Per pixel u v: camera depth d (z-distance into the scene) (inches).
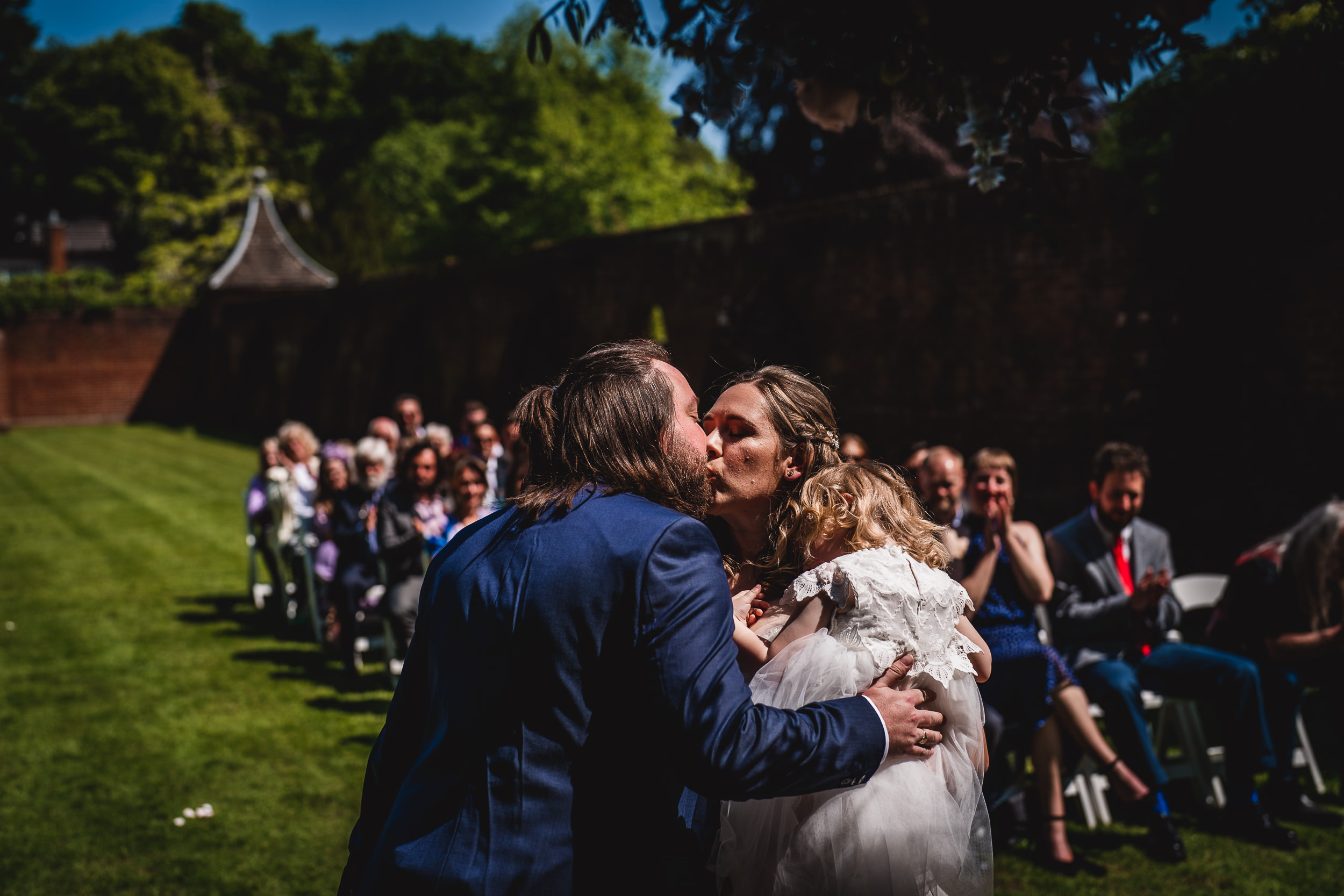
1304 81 98.1
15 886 146.4
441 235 1278.3
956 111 79.7
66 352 1126.4
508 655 61.5
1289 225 246.5
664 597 60.1
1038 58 73.9
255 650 271.9
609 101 1213.1
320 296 859.4
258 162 1836.9
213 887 146.3
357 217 1450.5
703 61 83.8
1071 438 297.4
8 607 322.7
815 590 72.3
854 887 67.2
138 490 602.2
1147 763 150.7
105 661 261.9
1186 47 73.7
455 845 60.2
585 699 60.7
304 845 159.3
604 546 61.6
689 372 445.1
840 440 83.6
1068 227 295.4
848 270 370.6
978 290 323.3
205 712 222.2
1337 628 155.9
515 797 59.9
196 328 1183.6
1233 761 157.9
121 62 1823.3
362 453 251.8
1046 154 77.5
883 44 74.5
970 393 327.6
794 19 75.8
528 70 1215.6
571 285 532.7
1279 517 259.4
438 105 2129.7
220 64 2113.7
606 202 1141.1
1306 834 157.5
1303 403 252.7
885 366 357.7
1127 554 172.2
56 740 205.3
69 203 1843.0
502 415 591.8
